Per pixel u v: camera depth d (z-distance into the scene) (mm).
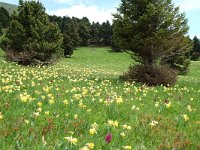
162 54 24641
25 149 5590
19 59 36125
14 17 38125
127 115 9219
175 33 23797
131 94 15297
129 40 24656
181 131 8094
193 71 70250
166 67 24125
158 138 7273
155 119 9047
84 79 23234
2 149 5512
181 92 18094
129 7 24266
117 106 10391
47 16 39438
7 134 6348
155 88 19922
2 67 27875
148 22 23266
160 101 13156
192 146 6945
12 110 8688
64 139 6297
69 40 87625
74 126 7355
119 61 88875
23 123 7320
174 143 6855
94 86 18219
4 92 11961
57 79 21031
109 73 40250
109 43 146625
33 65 35781
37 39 37125
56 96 11961
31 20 37625
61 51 39188
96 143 6273
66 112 8758
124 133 7336
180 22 23828
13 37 36875
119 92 15969
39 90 13820
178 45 24797
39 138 6352
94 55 102688
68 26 116125
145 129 7664
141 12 24125
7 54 36250
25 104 9570
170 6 23938
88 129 7312
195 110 11523
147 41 23062
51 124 7324
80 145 6012
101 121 8469
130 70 24031
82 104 9898
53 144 6031
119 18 24562
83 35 140125
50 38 38406
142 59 25188
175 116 9625
